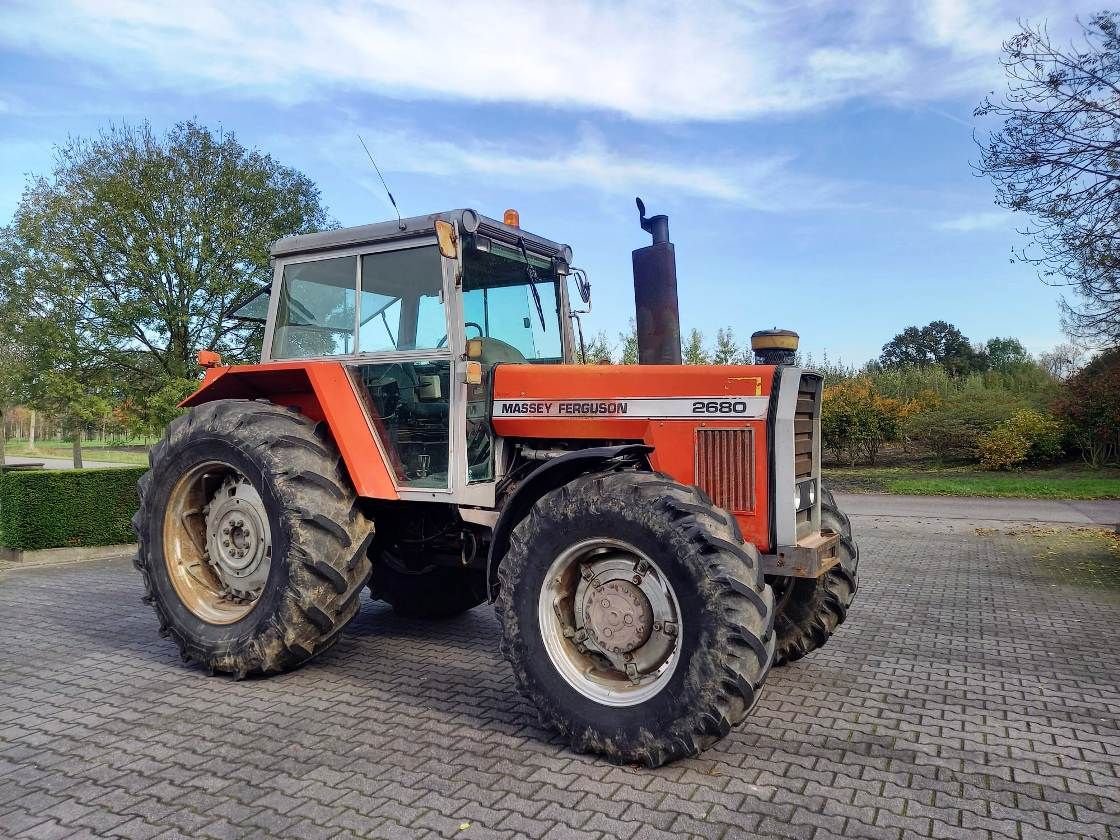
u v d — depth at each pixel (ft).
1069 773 10.52
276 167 42.73
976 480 54.54
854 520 39.22
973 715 12.68
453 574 18.25
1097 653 16.33
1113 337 34.63
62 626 18.15
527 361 15.57
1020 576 25.05
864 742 11.50
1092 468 58.59
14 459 103.04
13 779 10.14
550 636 11.32
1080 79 29.53
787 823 9.05
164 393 37.88
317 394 14.26
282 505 13.56
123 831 8.84
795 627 14.62
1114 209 29.91
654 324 14.01
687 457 12.19
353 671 14.74
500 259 15.24
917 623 18.90
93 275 39.09
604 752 10.66
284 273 16.17
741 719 10.16
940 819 9.20
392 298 14.56
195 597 14.99
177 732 11.68
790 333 13.67
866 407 66.13
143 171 38.81
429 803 9.46
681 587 10.18
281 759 10.72
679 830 8.86
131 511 29.27
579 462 12.13
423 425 14.15
